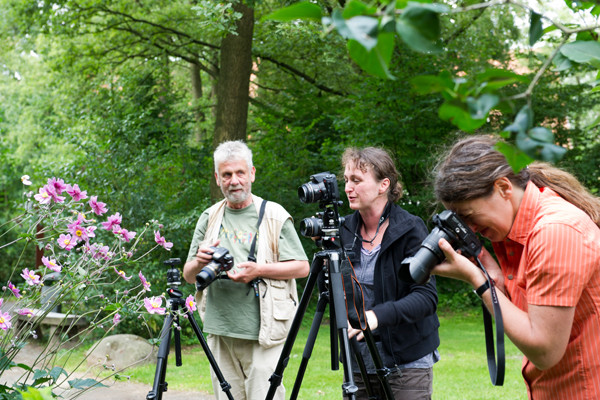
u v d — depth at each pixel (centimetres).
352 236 276
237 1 888
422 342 250
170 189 1062
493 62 1298
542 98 1285
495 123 504
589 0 87
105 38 1331
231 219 323
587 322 152
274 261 314
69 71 1338
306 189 239
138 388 562
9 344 233
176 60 1462
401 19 68
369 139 1152
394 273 255
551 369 160
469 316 1207
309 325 1007
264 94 1559
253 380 301
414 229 256
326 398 521
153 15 1321
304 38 1050
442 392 554
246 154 321
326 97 1445
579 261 143
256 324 302
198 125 1498
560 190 163
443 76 73
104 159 906
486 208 159
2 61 1891
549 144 71
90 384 212
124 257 244
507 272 172
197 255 288
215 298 310
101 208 241
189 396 538
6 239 1662
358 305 234
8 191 1756
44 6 1190
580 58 81
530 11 83
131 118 1095
